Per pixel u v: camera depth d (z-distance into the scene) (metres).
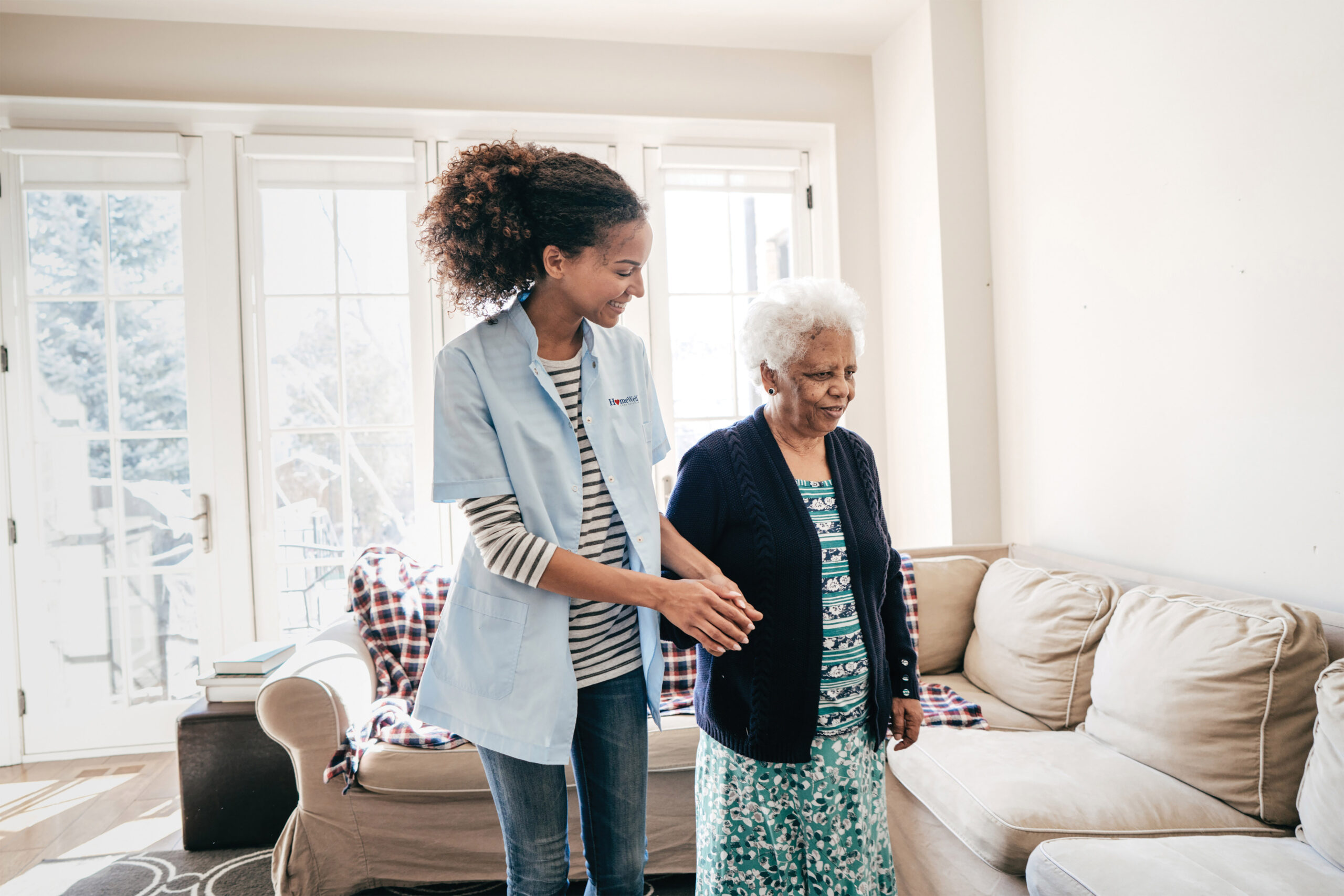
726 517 1.17
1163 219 2.01
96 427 2.85
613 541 1.11
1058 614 1.95
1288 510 1.69
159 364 2.88
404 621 2.31
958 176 2.77
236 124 2.85
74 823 2.31
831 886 1.11
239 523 2.88
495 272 1.03
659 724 1.16
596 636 1.11
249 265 2.89
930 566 2.39
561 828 1.10
